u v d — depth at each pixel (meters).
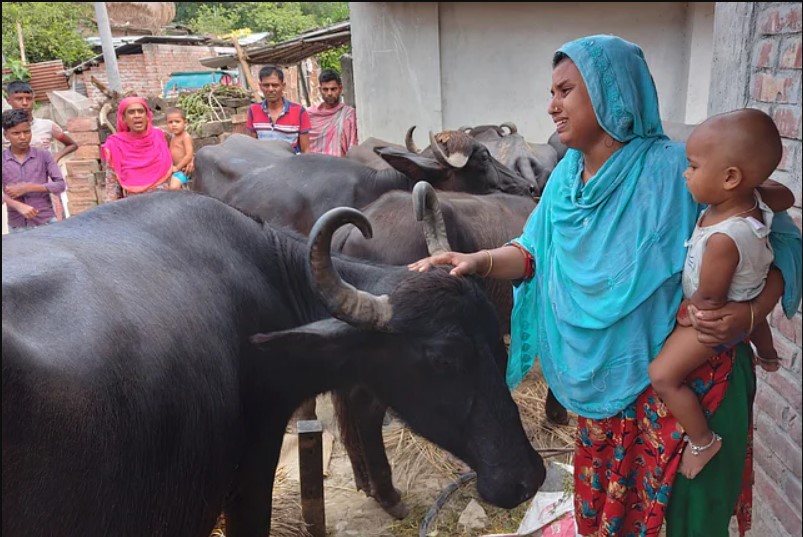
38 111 13.30
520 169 5.86
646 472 2.07
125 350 1.95
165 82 15.91
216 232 2.56
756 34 2.77
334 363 2.58
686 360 1.86
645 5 7.41
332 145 7.36
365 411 3.31
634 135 1.95
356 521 3.52
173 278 2.26
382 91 7.80
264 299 2.58
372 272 2.67
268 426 2.62
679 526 2.09
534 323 2.34
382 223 3.68
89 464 1.81
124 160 6.12
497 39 7.56
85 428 1.79
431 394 2.50
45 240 2.17
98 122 8.27
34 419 1.67
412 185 4.66
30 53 17.03
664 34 7.51
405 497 3.68
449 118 7.83
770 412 2.67
